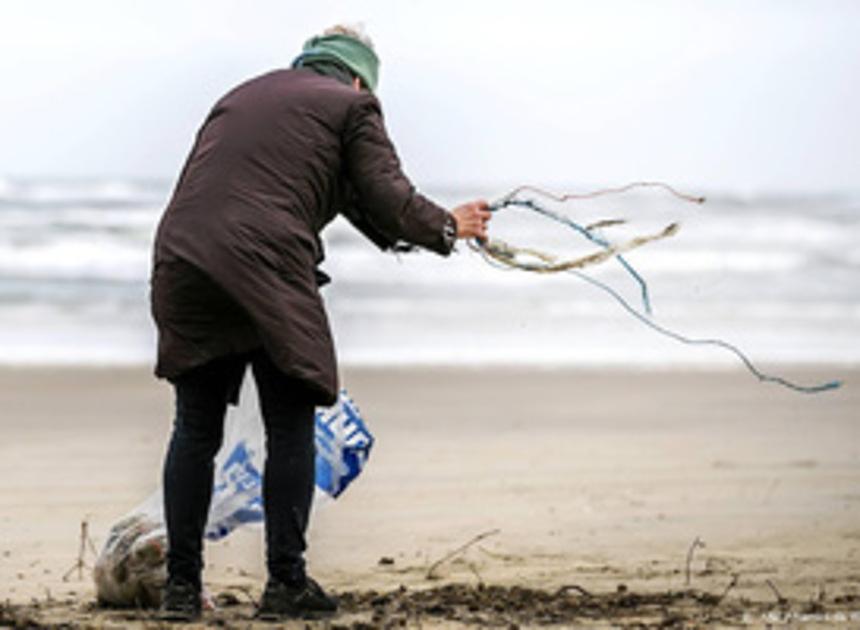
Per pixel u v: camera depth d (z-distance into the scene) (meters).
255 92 10.50
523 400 28.03
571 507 17.09
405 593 11.81
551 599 11.50
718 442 22.77
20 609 11.33
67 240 61.19
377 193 10.34
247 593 11.91
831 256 63.34
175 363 10.33
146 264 55.41
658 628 10.24
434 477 19.28
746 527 15.68
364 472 19.70
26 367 32.75
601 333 40.44
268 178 10.18
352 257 54.66
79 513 16.80
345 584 12.59
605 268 57.16
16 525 15.95
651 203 89.56
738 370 33.41
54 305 44.53
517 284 49.88
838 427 24.53
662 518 16.30
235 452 11.63
